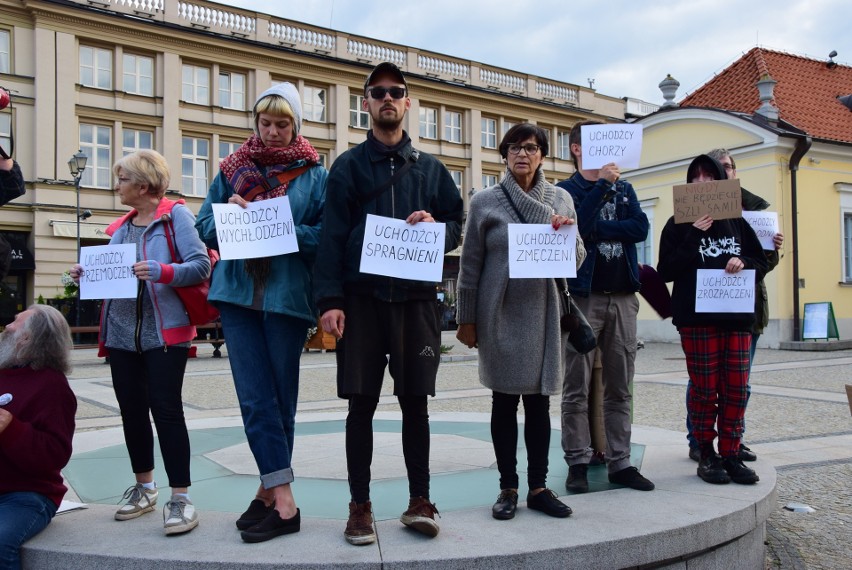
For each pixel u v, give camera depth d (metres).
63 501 3.78
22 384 3.20
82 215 25.38
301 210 3.36
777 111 18.70
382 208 3.18
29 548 2.97
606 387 4.05
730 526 3.31
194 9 28.69
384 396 9.91
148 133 27.83
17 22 25.20
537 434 3.47
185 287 3.35
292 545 2.93
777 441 6.45
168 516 3.13
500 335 3.42
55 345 3.25
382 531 3.13
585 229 3.94
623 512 3.36
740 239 4.22
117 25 26.70
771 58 21.84
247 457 5.20
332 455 5.27
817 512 4.42
